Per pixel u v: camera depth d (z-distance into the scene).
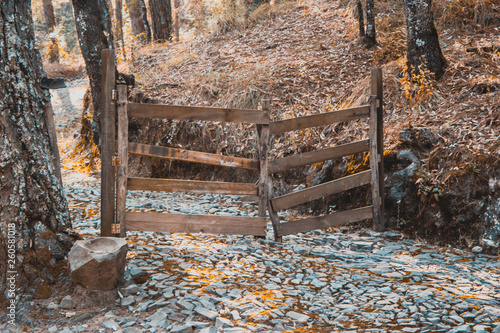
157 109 4.32
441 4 8.66
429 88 6.32
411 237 4.95
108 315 2.99
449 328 2.83
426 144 5.38
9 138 3.16
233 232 4.59
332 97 7.18
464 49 7.29
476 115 5.49
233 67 8.75
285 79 7.77
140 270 3.54
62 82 3.62
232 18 11.00
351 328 2.87
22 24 3.32
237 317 2.96
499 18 8.10
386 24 8.86
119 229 4.28
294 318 2.98
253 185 4.68
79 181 7.62
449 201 4.80
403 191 5.19
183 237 4.69
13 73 3.21
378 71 5.00
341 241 4.84
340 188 5.00
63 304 3.07
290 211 5.95
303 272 3.87
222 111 4.49
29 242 3.22
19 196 3.18
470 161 4.83
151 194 6.84
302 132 6.57
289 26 10.26
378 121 5.07
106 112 4.19
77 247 3.13
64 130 10.80
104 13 7.60
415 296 3.31
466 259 4.29
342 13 10.03
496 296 3.31
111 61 4.15
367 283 3.62
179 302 3.10
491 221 4.48
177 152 4.45
